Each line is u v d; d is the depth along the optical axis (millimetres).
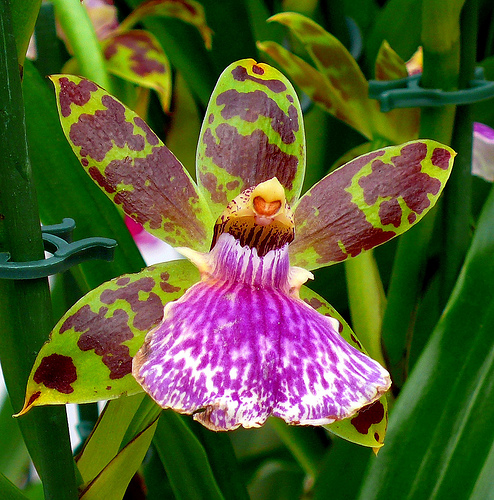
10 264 117
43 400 122
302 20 168
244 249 141
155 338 126
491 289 161
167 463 152
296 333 132
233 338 129
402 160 140
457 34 159
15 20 122
